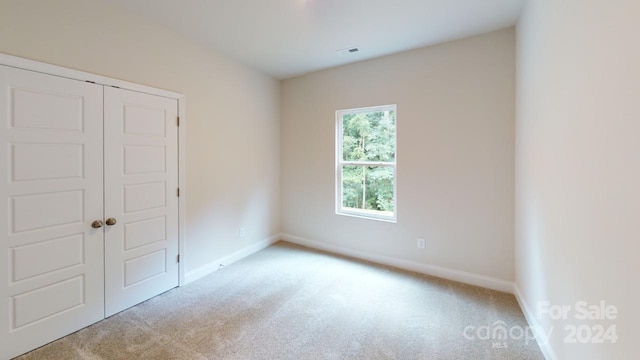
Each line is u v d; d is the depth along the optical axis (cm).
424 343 195
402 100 321
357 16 242
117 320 222
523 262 236
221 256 334
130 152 238
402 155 324
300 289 278
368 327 214
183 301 253
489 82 271
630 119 99
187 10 234
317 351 186
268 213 414
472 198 285
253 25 259
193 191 297
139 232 247
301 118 411
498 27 261
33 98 183
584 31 132
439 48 296
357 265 340
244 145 366
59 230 197
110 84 222
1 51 169
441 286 284
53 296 195
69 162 200
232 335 203
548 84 176
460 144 288
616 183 108
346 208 383
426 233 313
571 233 146
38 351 184
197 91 298
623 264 104
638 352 95
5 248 174
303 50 316
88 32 209
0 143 170
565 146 153
